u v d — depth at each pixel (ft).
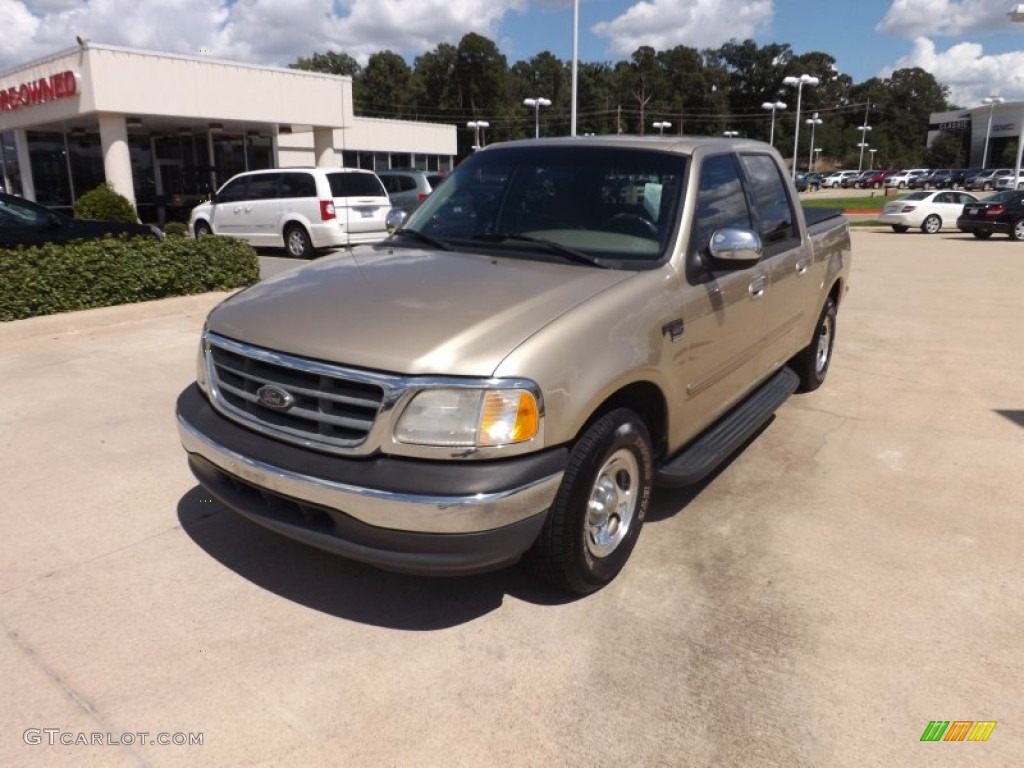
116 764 7.87
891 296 37.01
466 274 11.14
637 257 11.72
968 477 15.16
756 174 15.40
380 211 52.01
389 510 8.77
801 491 14.52
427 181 65.98
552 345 9.37
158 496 13.78
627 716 8.61
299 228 50.24
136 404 18.48
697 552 12.19
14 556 11.76
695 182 12.57
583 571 10.36
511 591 11.04
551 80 382.63
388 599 10.78
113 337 25.02
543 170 13.55
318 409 9.44
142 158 82.84
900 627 10.25
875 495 14.34
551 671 9.34
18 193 79.71
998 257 55.57
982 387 21.38
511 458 9.05
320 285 11.12
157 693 8.87
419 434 8.86
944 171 254.27
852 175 275.39
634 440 10.77
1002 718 8.61
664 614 10.51
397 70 346.95
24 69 69.82
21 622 10.14
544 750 8.13
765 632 10.14
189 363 22.00
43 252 26.43
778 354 16.67
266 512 9.88
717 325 12.71
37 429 16.81
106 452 15.64
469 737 8.29
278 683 9.07
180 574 11.32
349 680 9.13
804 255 17.19
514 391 8.89
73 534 12.42
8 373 20.88
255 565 11.59
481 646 9.78
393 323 9.58
